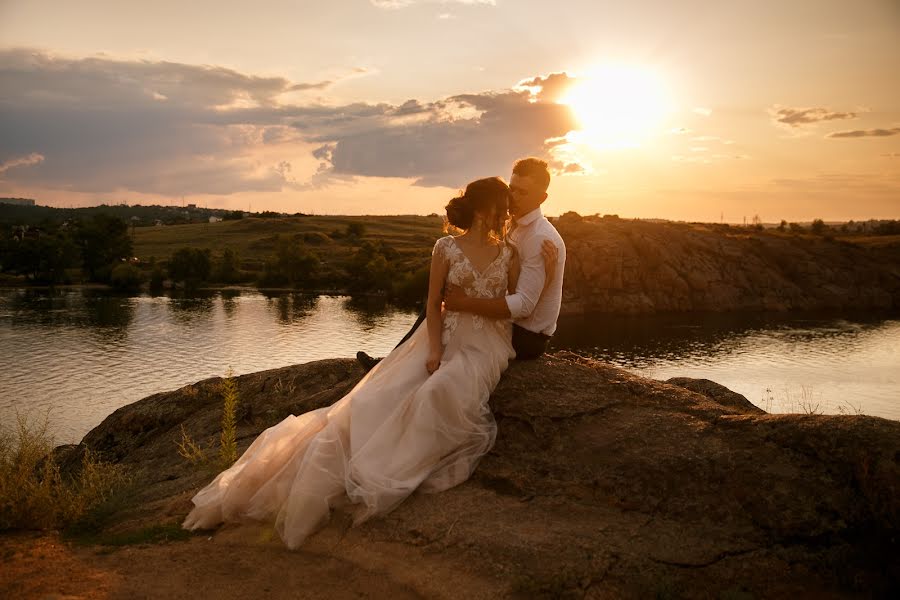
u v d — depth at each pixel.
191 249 137.75
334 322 91.62
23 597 3.13
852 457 3.46
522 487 3.90
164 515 4.37
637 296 108.81
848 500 3.37
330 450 3.86
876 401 56.78
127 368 64.75
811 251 129.25
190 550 3.69
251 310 102.38
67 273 153.12
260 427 6.20
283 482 3.94
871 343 84.81
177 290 128.75
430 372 4.23
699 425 4.06
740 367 70.44
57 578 3.37
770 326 97.62
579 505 3.71
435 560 3.36
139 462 6.39
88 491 4.66
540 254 4.42
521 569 3.22
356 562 3.43
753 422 3.92
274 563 3.49
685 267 114.12
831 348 81.50
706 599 3.10
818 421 3.71
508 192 4.37
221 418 6.73
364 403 4.05
